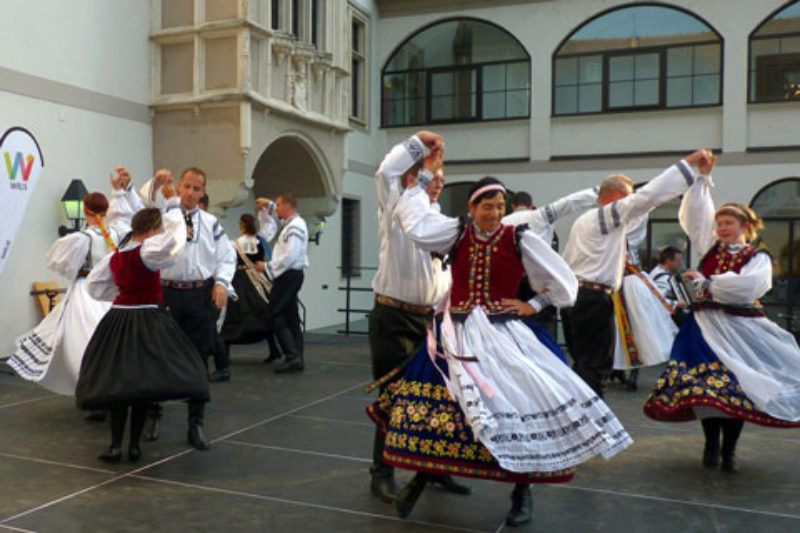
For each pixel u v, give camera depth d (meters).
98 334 3.40
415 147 2.89
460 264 2.78
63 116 6.78
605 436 2.49
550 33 11.27
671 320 5.47
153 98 7.82
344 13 9.70
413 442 2.58
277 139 8.68
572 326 4.16
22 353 4.32
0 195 5.49
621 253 4.05
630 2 10.89
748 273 3.47
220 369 5.84
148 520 2.77
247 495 3.08
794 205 10.31
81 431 4.07
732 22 10.45
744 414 3.34
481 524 2.79
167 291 4.09
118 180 4.46
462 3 11.66
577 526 2.79
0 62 6.15
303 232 6.28
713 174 10.62
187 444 3.87
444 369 2.62
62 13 6.75
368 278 11.97
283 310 6.29
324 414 4.67
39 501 2.95
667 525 2.82
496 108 11.66
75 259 4.24
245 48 7.42
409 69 12.04
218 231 4.31
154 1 7.79
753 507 3.03
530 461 2.45
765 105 10.38
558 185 11.29
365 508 2.94
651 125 10.88
